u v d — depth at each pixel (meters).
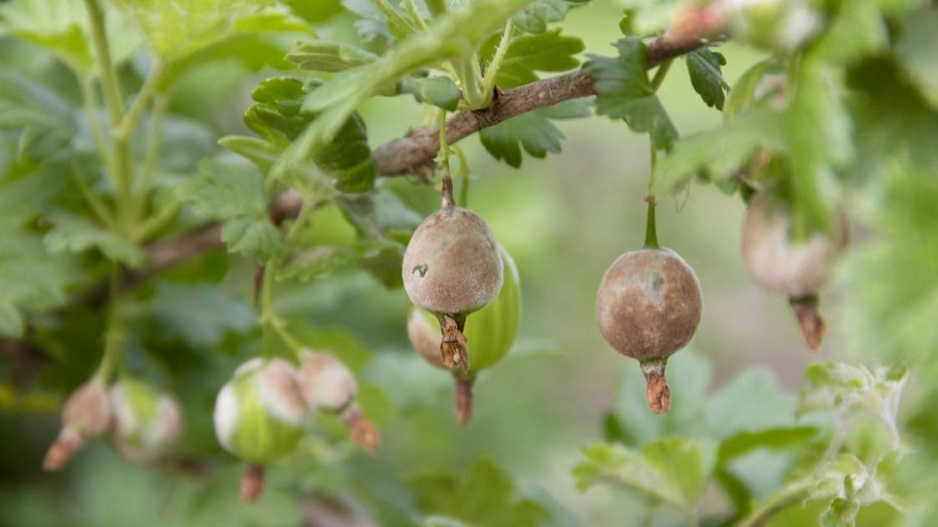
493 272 0.70
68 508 1.13
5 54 0.91
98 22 0.78
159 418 0.81
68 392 0.84
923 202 0.65
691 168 0.66
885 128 0.66
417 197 0.83
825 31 0.64
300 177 0.74
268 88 0.72
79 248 0.78
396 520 0.83
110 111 0.79
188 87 0.94
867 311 0.65
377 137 1.11
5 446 1.13
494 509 0.80
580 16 1.11
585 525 0.82
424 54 0.67
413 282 0.70
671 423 0.80
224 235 0.74
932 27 0.65
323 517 0.83
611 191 1.70
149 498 1.13
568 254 1.57
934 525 0.65
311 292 0.87
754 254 0.69
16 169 0.80
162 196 0.81
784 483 0.75
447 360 0.70
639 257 0.70
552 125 0.74
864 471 0.71
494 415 1.20
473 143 1.21
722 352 1.74
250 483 0.77
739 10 0.65
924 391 0.65
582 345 1.52
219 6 0.76
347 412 0.76
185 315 0.83
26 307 0.80
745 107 0.67
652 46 0.70
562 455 1.33
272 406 0.76
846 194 0.66
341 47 0.71
